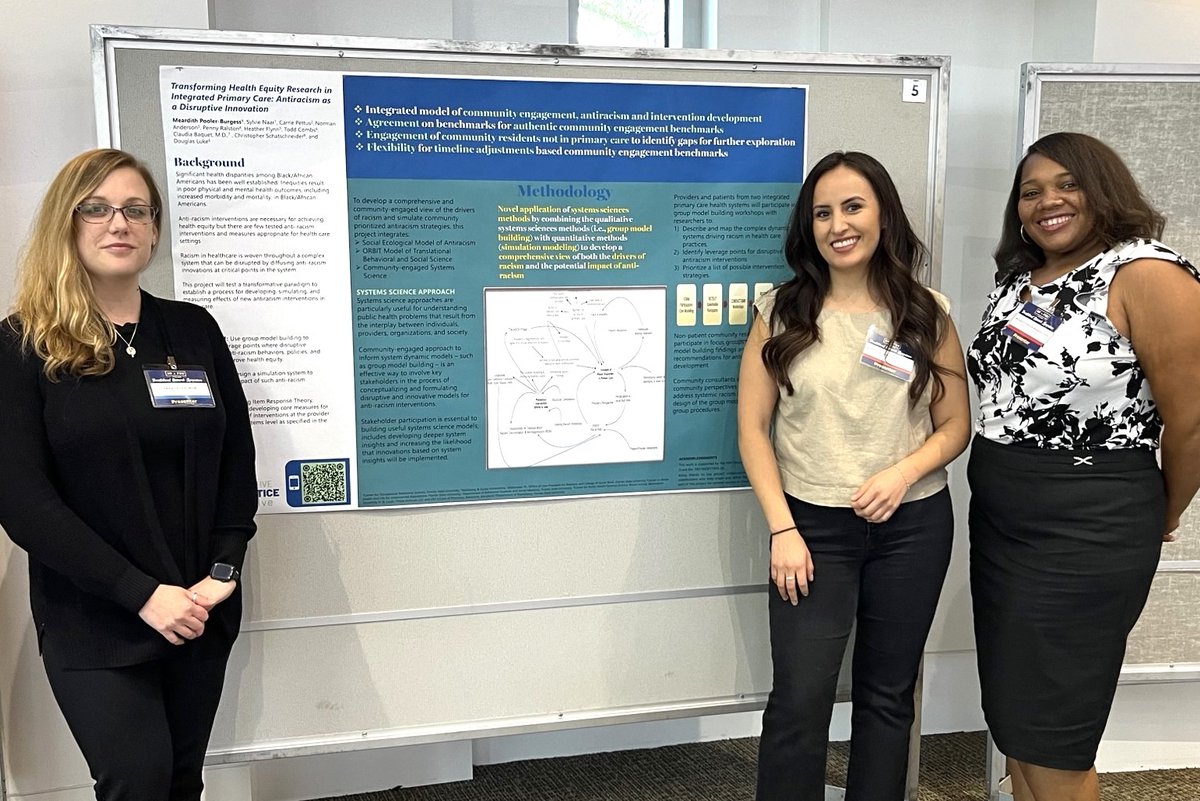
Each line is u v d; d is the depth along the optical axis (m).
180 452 1.47
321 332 1.84
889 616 1.82
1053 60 2.43
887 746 1.85
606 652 2.06
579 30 2.51
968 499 2.59
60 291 1.37
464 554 1.96
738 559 2.09
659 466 2.03
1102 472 1.63
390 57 1.79
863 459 1.77
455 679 1.99
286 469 1.86
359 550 1.91
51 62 1.87
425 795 2.34
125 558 1.40
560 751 2.56
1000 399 1.73
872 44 2.45
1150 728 2.42
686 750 2.59
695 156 1.94
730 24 2.46
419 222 1.84
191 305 1.62
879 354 1.76
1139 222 1.60
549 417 1.96
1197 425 1.58
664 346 1.99
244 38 1.73
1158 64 2.06
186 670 1.53
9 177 1.88
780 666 1.81
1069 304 1.63
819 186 1.76
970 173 2.52
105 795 1.44
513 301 1.91
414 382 1.89
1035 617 1.70
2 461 1.34
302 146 1.78
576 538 2.01
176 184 1.75
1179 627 2.24
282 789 2.29
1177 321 1.53
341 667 1.93
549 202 1.89
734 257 1.99
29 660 2.02
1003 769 2.26
